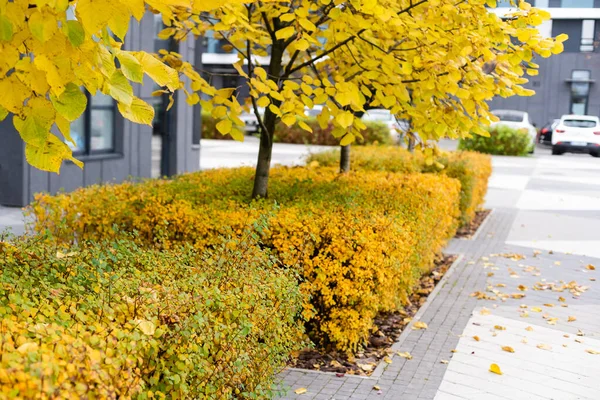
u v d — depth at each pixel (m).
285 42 7.78
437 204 8.81
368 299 6.22
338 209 7.09
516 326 7.48
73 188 13.73
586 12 41.28
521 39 6.27
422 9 7.01
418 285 8.75
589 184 21.12
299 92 7.23
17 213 12.09
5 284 3.69
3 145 12.59
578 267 10.47
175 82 2.97
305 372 5.92
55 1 2.49
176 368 3.44
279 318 4.80
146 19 15.21
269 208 6.89
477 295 8.64
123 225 6.93
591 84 42.88
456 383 5.86
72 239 7.26
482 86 6.70
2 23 2.49
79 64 2.68
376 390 5.62
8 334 2.87
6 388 2.43
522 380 6.00
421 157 13.31
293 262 6.09
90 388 2.73
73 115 2.66
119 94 2.72
